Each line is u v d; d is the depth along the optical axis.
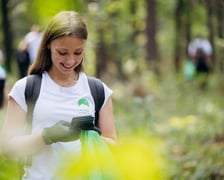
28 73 3.60
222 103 15.23
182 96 16.70
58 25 3.26
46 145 3.32
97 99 3.65
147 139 2.31
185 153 8.96
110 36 21.09
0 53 14.37
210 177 7.62
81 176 2.15
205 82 18.03
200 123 11.64
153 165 2.11
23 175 3.42
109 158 2.18
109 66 25.23
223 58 12.66
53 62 3.39
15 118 3.52
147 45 23.70
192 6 11.59
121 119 12.27
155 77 21.56
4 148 3.33
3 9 4.04
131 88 16.45
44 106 3.51
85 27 3.29
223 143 9.72
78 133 3.27
